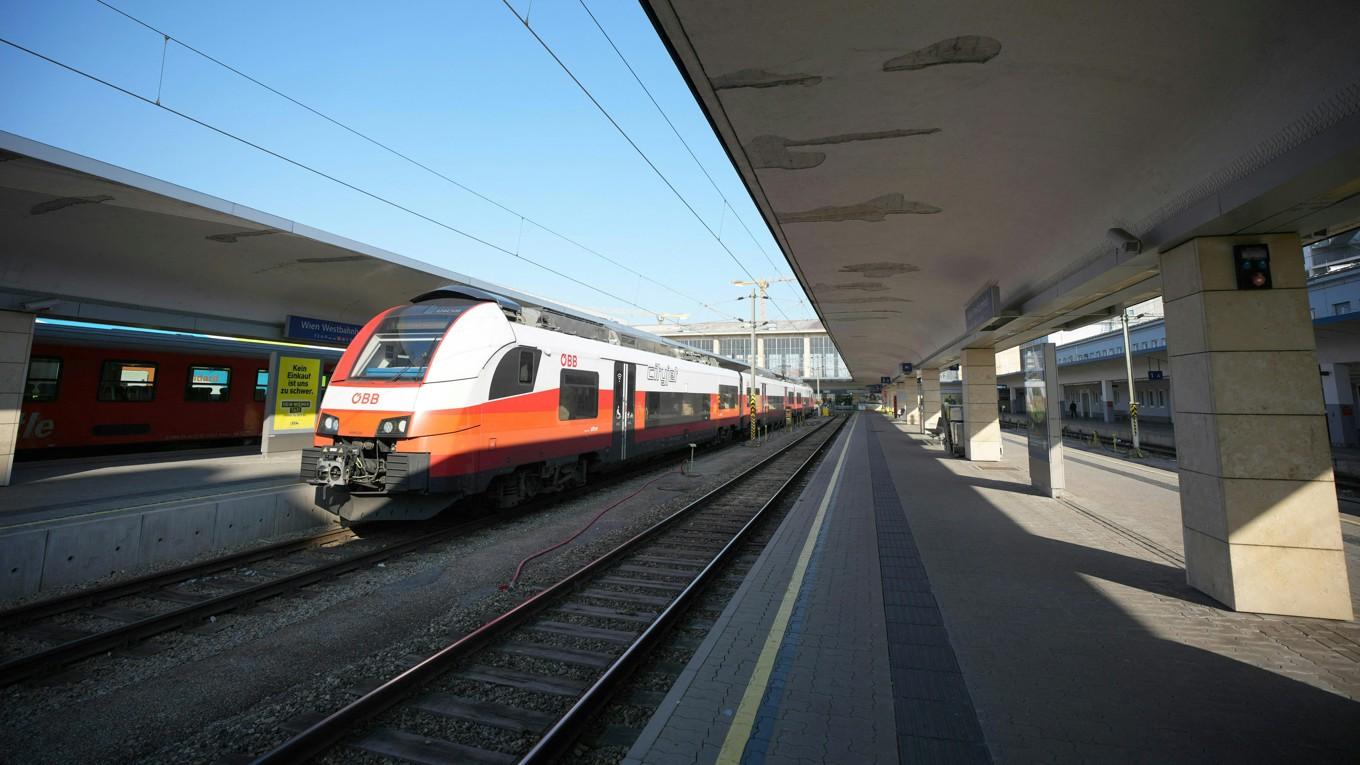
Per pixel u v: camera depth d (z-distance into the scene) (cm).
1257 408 500
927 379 2964
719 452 2122
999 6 373
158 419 1466
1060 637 438
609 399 1242
